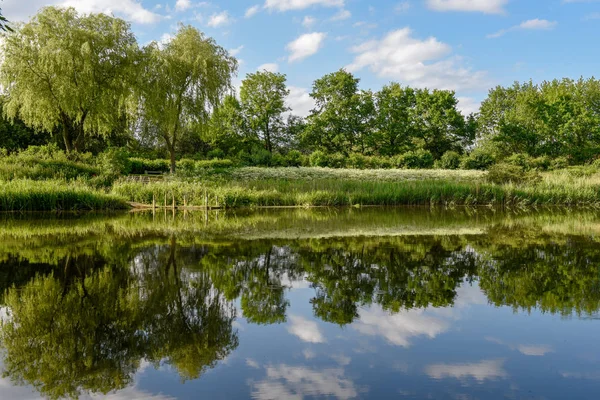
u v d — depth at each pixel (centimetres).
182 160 3194
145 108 2217
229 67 2417
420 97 4656
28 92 1956
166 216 1300
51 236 866
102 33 2116
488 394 255
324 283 512
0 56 1942
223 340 341
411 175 2706
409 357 309
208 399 250
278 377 278
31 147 2239
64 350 323
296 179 2298
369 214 1450
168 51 2280
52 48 1908
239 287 495
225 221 1172
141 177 2059
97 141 3288
